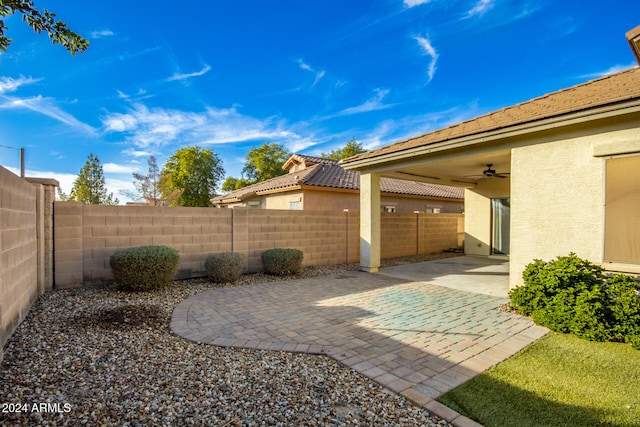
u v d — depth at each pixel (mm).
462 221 17672
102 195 38531
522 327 5398
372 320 5711
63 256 7277
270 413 2920
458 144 7504
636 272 5234
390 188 19438
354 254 12516
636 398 3281
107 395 3109
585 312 4867
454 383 3561
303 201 15953
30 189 5891
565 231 6070
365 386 3480
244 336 4863
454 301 7035
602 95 5941
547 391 3410
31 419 2703
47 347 4137
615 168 5480
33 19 3721
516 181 6773
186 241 8906
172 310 6125
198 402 3049
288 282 8914
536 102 7566
